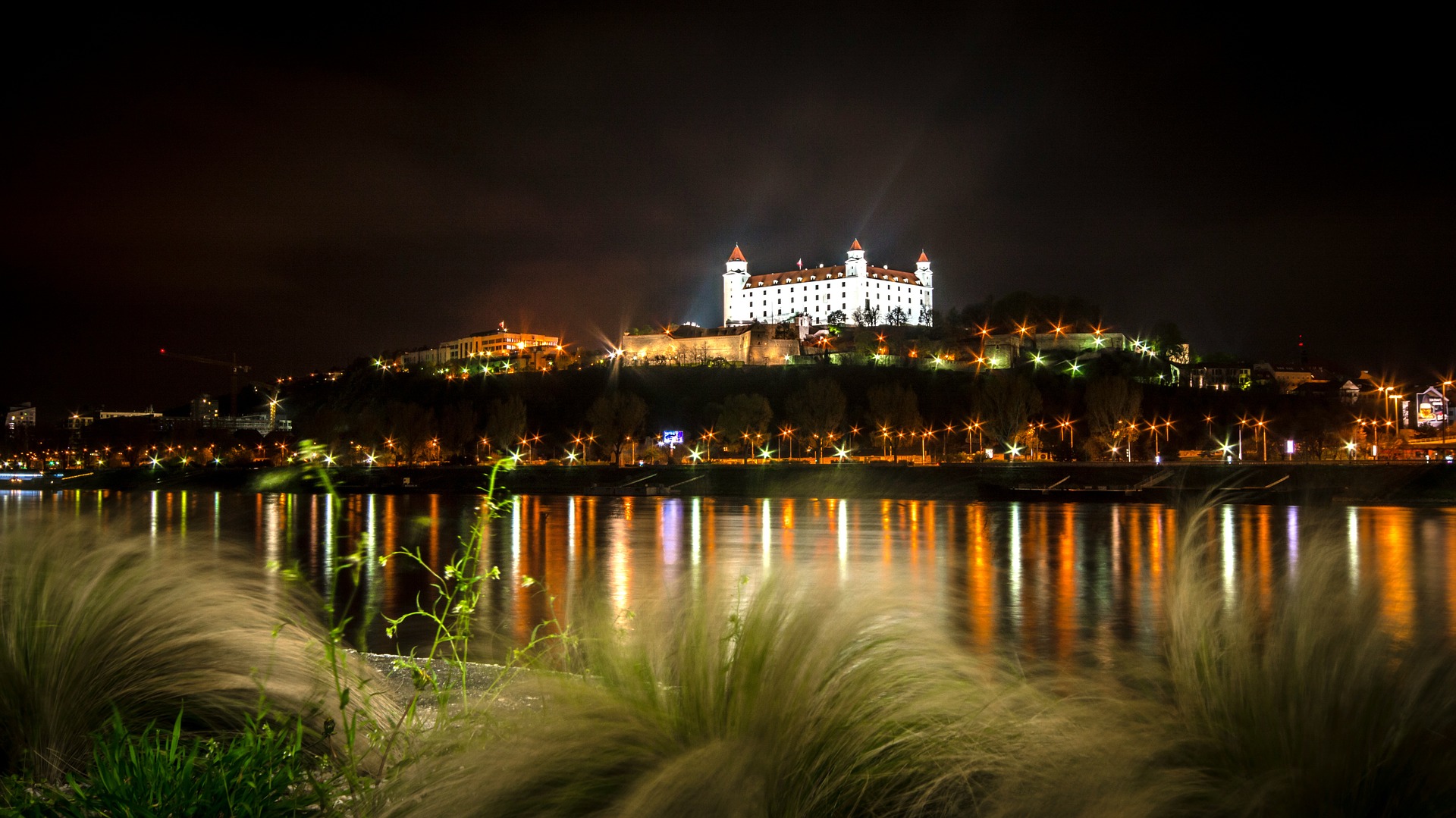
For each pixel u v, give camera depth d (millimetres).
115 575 5840
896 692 4191
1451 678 4035
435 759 3945
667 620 4684
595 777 3621
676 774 3352
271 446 165125
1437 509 69312
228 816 3893
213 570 6125
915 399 131375
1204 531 4969
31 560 5883
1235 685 4211
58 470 148500
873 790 3766
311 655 5551
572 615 4988
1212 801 3562
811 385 132375
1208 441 137375
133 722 5195
